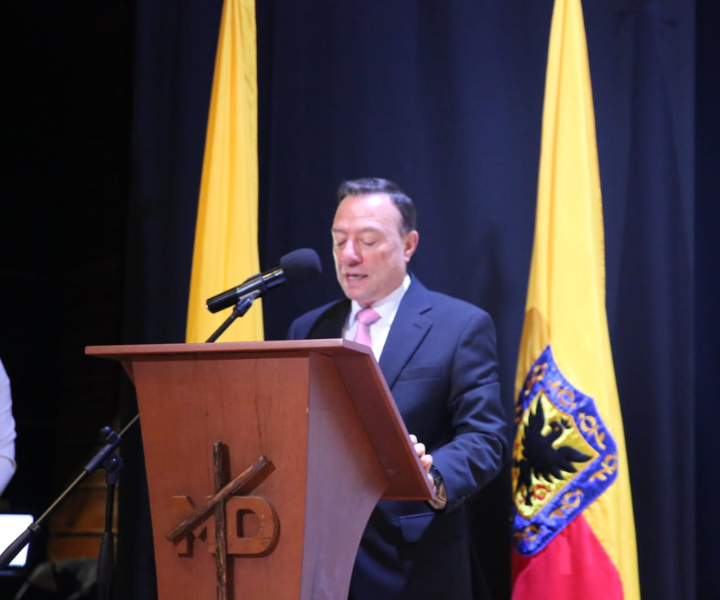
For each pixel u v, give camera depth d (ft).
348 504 7.22
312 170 16.16
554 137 13.26
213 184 14.75
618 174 14.29
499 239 15.11
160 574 6.89
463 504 11.53
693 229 13.53
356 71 16.06
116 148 18.67
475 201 15.28
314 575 6.67
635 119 14.20
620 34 14.49
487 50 15.48
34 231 19.25
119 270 18.33
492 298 15.05
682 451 13.19
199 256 14.66
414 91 15.72
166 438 6.98
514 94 15.31
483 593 11.62
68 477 18.33
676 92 13.76
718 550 13.57
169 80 16.05
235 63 15.11
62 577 16.60
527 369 13.10
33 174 19.38
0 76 19.34
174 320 15.24
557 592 12.12
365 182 12.34
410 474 7.86
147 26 16.17
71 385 18.70
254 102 15.28
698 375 14.08
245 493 6.66
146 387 7.08
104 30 19.11
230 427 6.79
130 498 15.14
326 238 15.97
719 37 14.49
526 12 15.37
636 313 13.85
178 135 15.72
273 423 6.65
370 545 10.89
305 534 6.51
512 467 13.93
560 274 12.80
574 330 12.60
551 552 12.26
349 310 12.57
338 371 6.92
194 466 6.88
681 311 13.41
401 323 11.85
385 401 7.06
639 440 13.61
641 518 13.42
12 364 18.71
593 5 14.70
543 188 13.34
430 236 15.51
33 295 19.07
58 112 19.51
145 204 15.70
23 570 17.97
